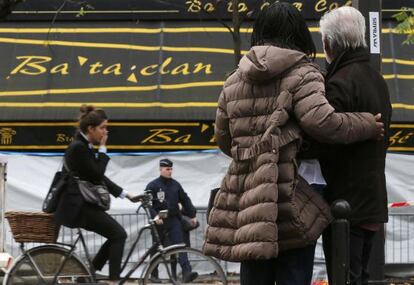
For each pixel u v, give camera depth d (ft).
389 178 54.75
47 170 55.88
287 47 18.69
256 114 18.20
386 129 19.62
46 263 36.58
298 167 18.78
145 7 64.49
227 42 62.18
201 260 40.68
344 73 19.24
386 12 63.46
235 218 18.21
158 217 40.16
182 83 58.90
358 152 18.93
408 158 54.95
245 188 18.03
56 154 56.29
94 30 63.67
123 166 55.67
